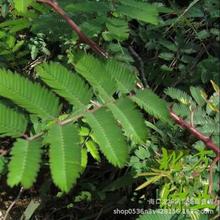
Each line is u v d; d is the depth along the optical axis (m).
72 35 0.65
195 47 0.77
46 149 0.67
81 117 0.50
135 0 0.58
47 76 0.49
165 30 0.79
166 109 0.51
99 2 0.58
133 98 0.51
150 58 0.81
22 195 0.88
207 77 0.72
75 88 0.49
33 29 0.69
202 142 0.63
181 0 0.84
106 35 0.63
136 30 0.81
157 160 0.62
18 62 0.84
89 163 0.79
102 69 0.50
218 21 0.78
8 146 0.78
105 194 0.79
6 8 0.83
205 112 0.63
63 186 0.42
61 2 0.61
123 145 0.46
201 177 0.60
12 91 0.47
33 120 0.53
